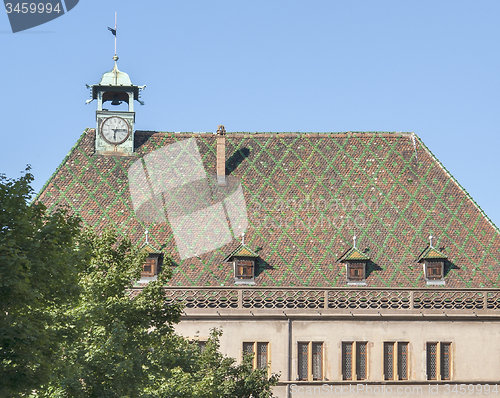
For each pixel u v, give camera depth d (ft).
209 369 193.36
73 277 122.42
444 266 252.62
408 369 242.99
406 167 281.74
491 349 244.83
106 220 260.42
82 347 138.10
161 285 157.69
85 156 279.69
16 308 111.55
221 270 250.57
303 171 279.90
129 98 290.15
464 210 269.03
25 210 117.39
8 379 108.47
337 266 253.03
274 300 243.19
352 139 290.35
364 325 244.22
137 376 143.74
